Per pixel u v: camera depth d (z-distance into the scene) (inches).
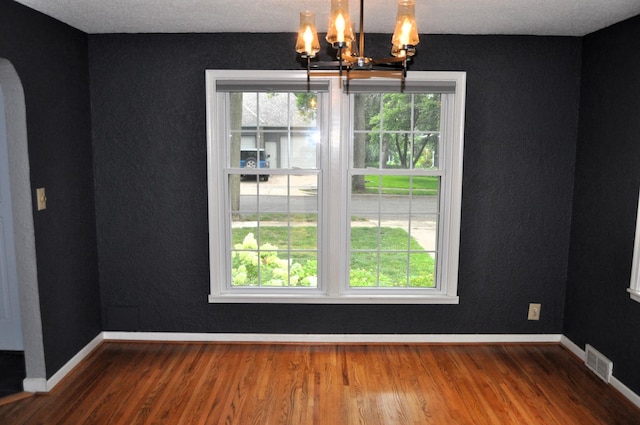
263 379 119.9
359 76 85.0
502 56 130.6
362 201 138.4
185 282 139.2
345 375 122.2
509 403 109.3
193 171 135.3
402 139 136.2
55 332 116.6
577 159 133.1
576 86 131.9
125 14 111.1
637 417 103.8
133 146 134.4
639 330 107.4
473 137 133.6
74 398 110.3
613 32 116.7
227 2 101.3
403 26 70.3
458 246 136.6
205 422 101.2
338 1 68.6
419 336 140.2
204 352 135.1
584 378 121.2
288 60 130.4
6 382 116.1
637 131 108.0
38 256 109.3
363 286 140.9
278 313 139.9
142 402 108.9
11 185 105.4
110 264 138.7
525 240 137.6
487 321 140.1
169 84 132.1
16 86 101.9
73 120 124.0
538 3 100.3
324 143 134.4
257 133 135.9
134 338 140.8
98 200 136.3
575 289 133.9
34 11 106.3
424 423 101.4
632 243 109.7
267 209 139.0
